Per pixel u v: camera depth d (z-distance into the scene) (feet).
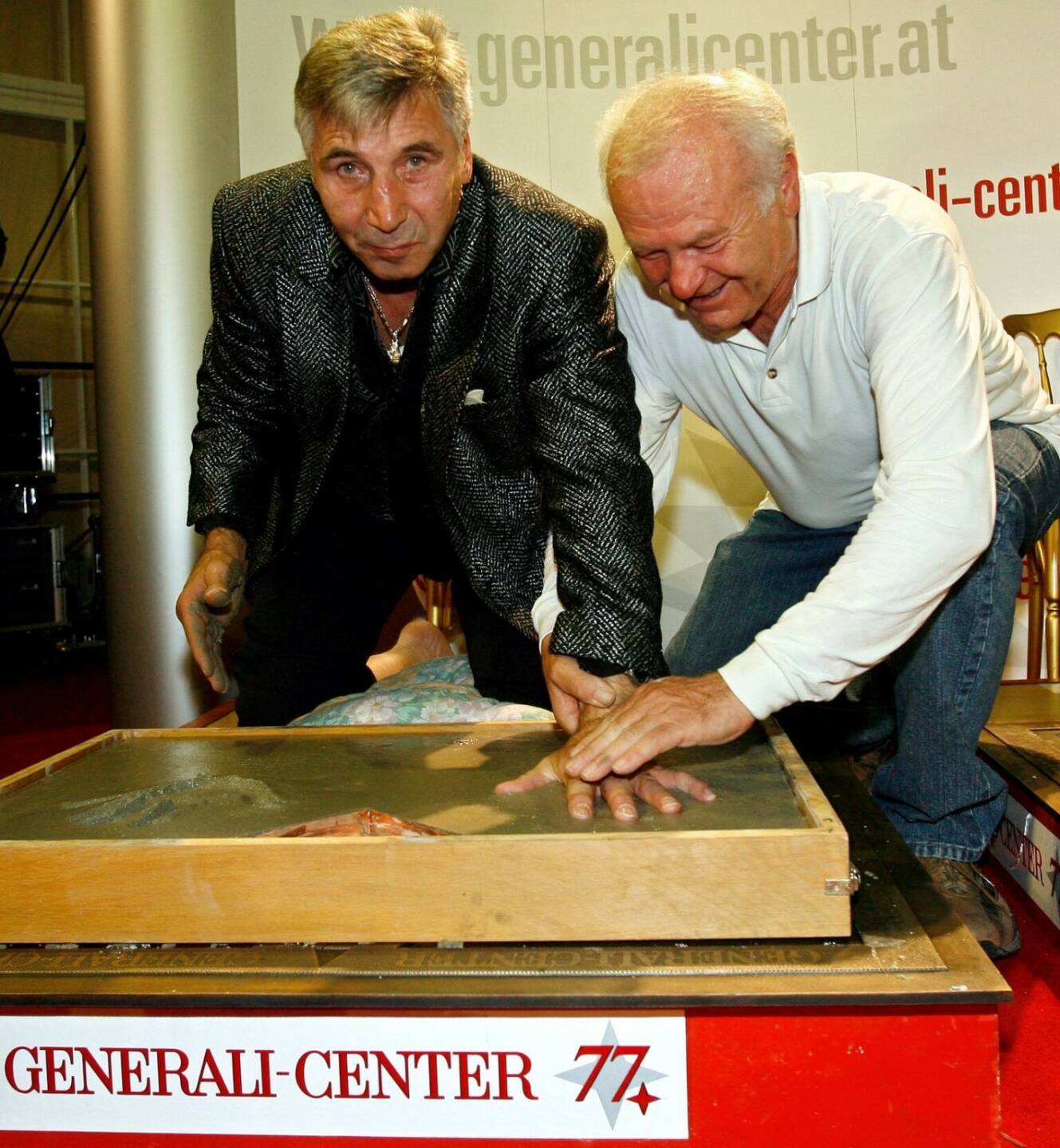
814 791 3.58
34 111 20.85
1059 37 8.29
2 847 3.29
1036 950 5.21
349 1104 3.09
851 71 8.51
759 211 4.23
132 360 8.27
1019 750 6.23
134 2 8.05
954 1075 2.95
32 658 17.12
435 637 7.61
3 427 16.84
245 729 4.85
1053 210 8.40
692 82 4.22
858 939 3.26
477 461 5.19
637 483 4.68
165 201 8.16
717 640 6.19
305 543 6.00
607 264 4.97
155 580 8.37
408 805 3.75
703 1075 3.00
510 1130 3.07
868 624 3.84
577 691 4.17
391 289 4.94
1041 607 8.12
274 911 3.25
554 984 3.02
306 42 8.36
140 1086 3.15
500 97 8.62
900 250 4.39
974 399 4.16
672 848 3.15
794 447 5.32
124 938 3.30
